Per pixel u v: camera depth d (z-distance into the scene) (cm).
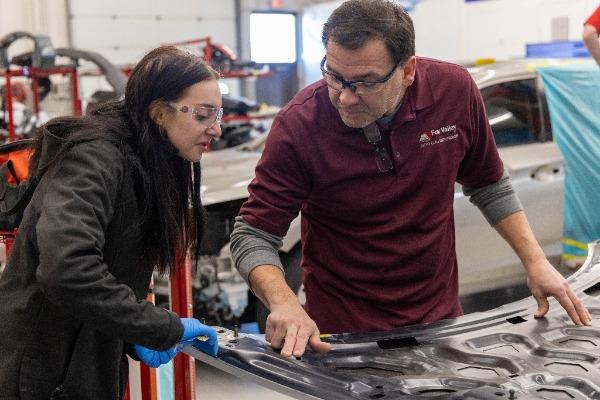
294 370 177
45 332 171
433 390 172
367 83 189
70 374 173
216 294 420
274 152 215
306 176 217
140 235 172
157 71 166
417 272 225
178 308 269
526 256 227
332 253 229
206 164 492
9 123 669
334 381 173
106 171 161
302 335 187
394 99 197
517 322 215
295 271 412
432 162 219
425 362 190
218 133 174
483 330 210
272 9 1418
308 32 1420
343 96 192
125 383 192
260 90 1431
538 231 465
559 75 486
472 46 1077
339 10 190
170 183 172
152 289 265
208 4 1370
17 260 171
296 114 214
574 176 475
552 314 219
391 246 222
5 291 173
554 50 587
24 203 175
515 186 457
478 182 237
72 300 154
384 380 175
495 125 469
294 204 218
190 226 188
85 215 156
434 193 222
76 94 663
